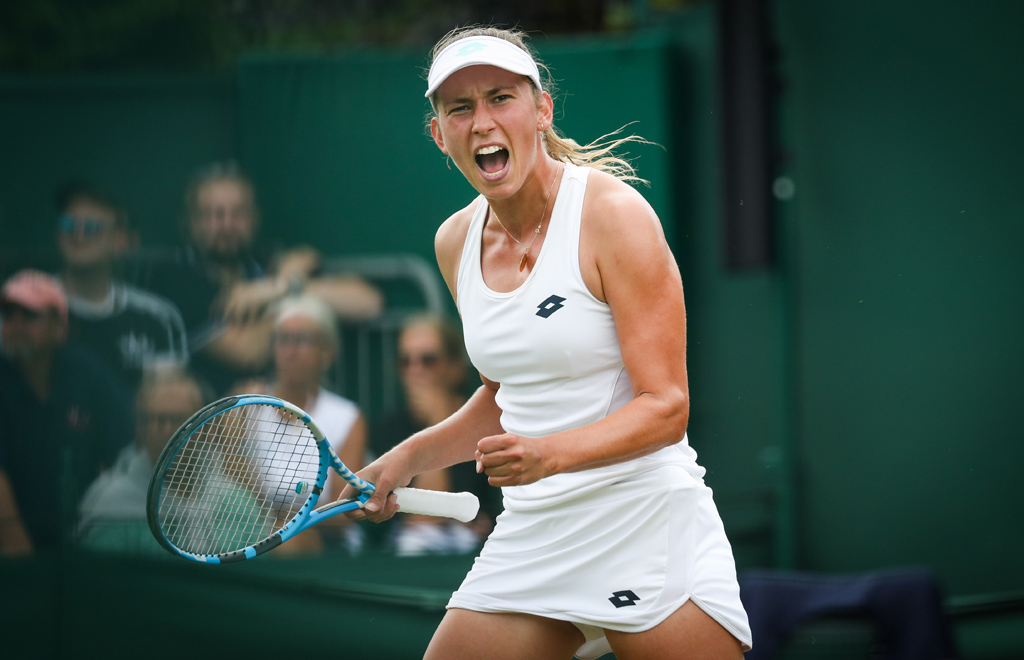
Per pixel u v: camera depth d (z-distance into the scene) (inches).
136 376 818.2
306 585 648.4
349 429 788.6
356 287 857.5
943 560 802.8
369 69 884.0
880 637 587.5
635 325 336.5
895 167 823.1
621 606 352.5
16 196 868.6
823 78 848.3
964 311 800.3
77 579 635.5
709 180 890.7
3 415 778.2
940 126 805.9
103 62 1043.9
